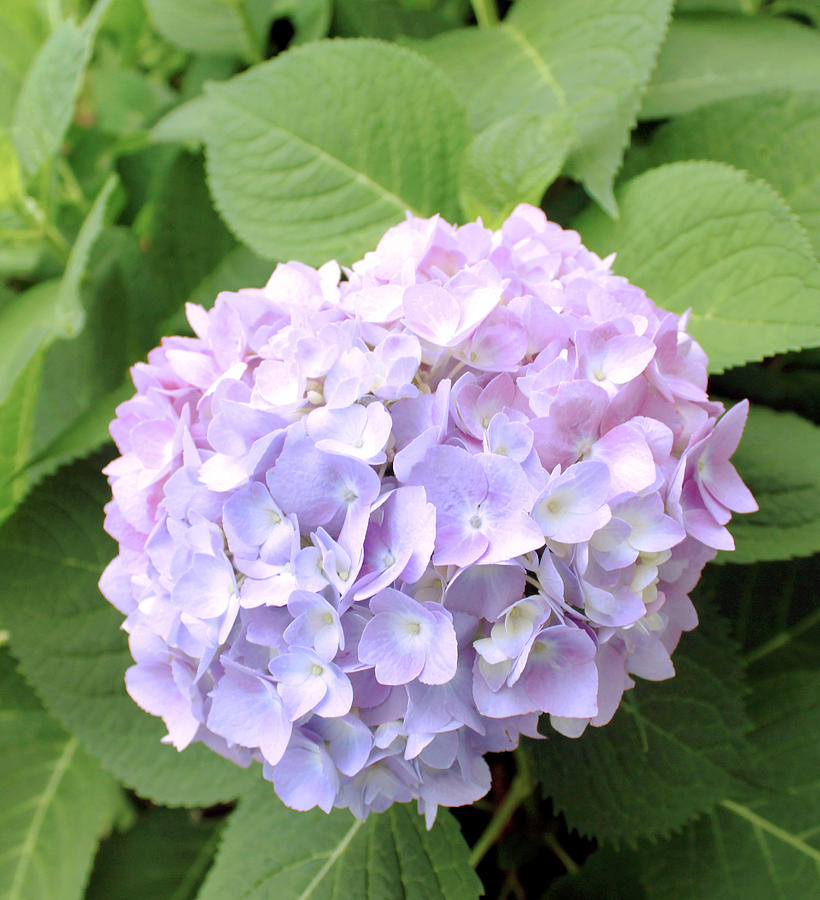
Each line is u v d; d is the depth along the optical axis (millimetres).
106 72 738
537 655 341
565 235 393
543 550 343
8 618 477
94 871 559
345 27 580
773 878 462
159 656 375
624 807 442
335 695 332
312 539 340
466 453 327
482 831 519
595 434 344
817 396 518
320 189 483
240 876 438
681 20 541
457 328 347
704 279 438
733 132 487
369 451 331
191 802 469
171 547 358
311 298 373
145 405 379
